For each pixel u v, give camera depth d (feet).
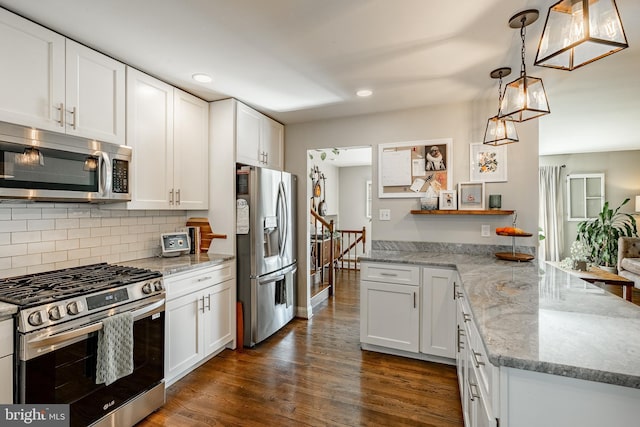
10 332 4.61
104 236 8.02
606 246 18.39
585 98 10.03
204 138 9.95
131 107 7.58
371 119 11.53
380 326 9.48
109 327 5.59
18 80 5.55
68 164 6.07
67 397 5.15
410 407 6.94
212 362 8.96
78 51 6.48
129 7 5.42
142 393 6.42
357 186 25.66
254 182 9.91
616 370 2.85
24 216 6.46
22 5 5.33
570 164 20.61
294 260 12.37
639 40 6.44
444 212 10.02
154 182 8.18
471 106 10.21
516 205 9.79
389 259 9.31
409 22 5.89
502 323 4.05
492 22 5.88
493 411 3.39
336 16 5.70
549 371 3.00
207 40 6.53
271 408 6.89
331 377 8.19
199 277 8.43
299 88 9.11
